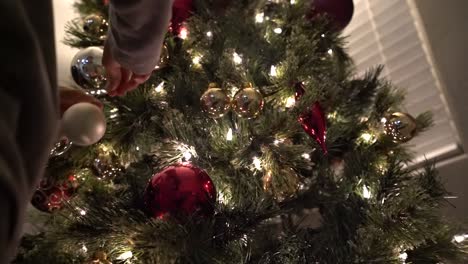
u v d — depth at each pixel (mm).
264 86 497
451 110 687
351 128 537
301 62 492
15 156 114
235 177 459
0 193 108
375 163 503
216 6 551
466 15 664
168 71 538
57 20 755
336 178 511
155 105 503
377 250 407
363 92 585
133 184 470
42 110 129
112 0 261
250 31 519
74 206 448
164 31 294
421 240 425
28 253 450
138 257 403
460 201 667
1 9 121
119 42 301
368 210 446
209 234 388
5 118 114
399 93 571
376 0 806
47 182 482
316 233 486
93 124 398
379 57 797
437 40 704
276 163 439
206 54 511
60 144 411
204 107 450
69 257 443
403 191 455
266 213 429
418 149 721
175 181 392
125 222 397
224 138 466
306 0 565
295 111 462
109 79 422
